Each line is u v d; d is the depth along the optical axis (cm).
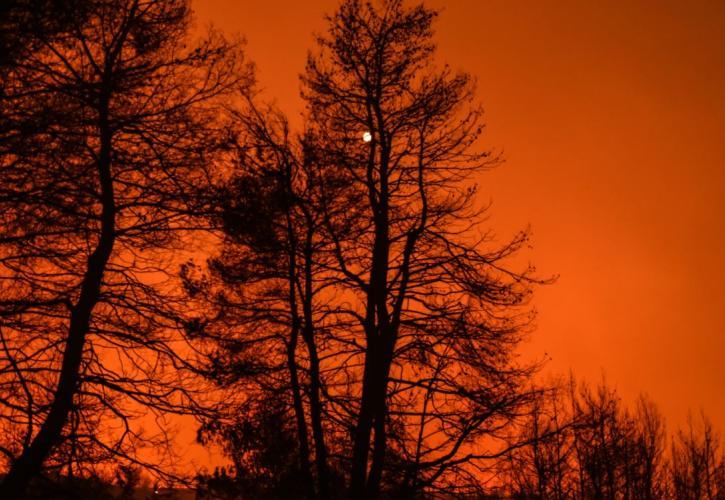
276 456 1894
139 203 1617
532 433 2041
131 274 1702
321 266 2086
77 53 1608
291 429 1998
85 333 1562
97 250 1578
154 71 1680
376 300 2078
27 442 1468
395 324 2062
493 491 2014
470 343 2070
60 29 1497
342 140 2220
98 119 1571
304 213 2058
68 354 1529
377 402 1998
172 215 1673
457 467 1978
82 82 1514
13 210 1524
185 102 1716
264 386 1967
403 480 1970
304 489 1931
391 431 2048
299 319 2031
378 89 2261
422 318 2097
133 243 1680
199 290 1795
